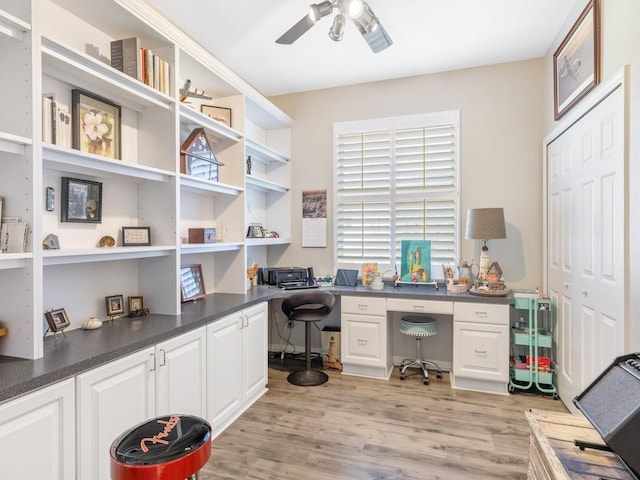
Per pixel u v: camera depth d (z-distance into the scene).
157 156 2.38
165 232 2.37
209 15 2.64
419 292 3.26
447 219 3.64
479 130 3.52
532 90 3.37
